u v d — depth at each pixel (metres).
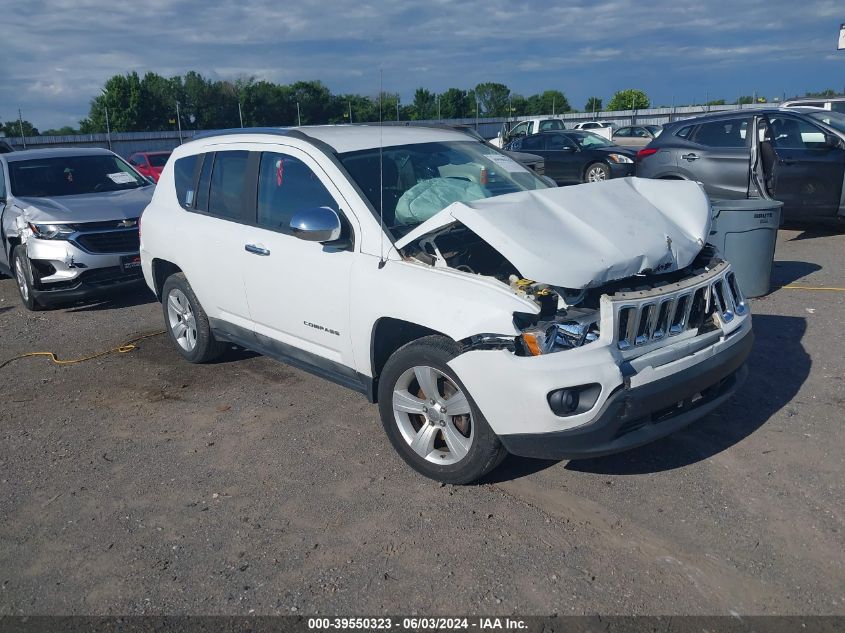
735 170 10.26
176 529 3.77
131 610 3.17
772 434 4.40
